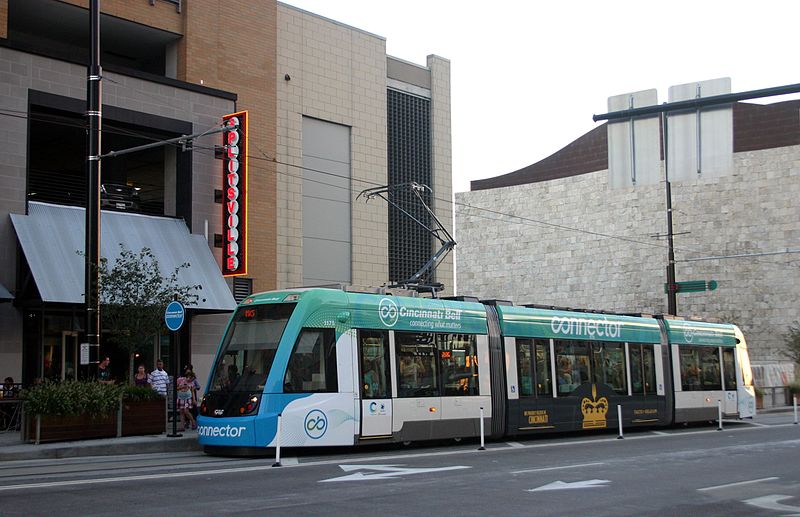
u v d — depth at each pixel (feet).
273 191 99.91
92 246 63.93
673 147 51.70
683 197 196.65
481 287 224.74
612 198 205.36
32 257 74.84
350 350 58.08
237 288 93.91
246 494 37.06
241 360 57.16
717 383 92.79
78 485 39.60
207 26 95.50
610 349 80.12
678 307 194.49
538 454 57.98
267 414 54.13
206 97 92.22
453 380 65.10
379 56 116.37
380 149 115.14
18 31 93.71
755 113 192.95
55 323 80.84
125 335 68.85
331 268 107.65
